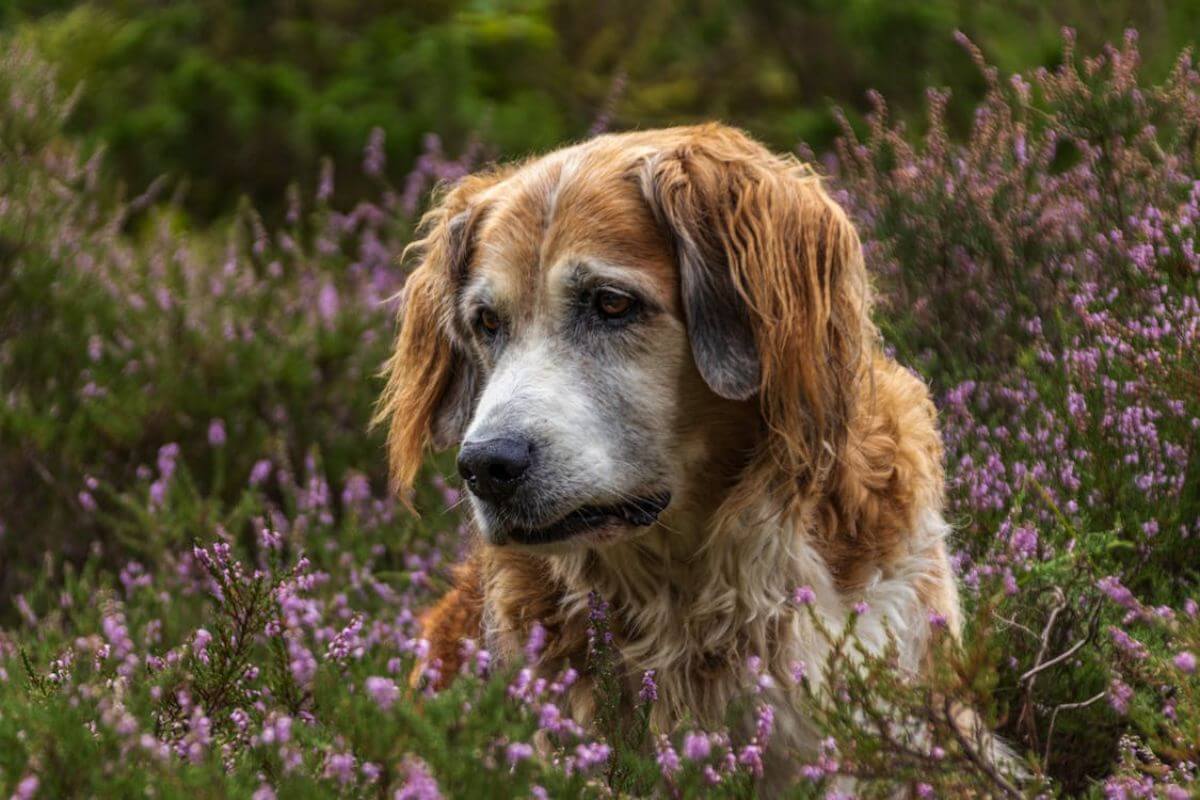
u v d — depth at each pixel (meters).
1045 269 7.57
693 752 4.34
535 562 5.53
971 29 13.80
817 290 5.22
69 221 10.01
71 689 4.71
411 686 4.95
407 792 3.79
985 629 4.48
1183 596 5.95
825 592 5.26
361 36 14.80
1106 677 5.31
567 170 5.36
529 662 5.29
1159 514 6.11
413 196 10.75
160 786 4.02
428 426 6.10
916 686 4.54
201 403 9.12
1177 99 8.05
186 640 5.73
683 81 14.78
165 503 8.01
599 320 5.12
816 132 13.70
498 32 14.49
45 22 15.26
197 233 13.20
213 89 14.13
